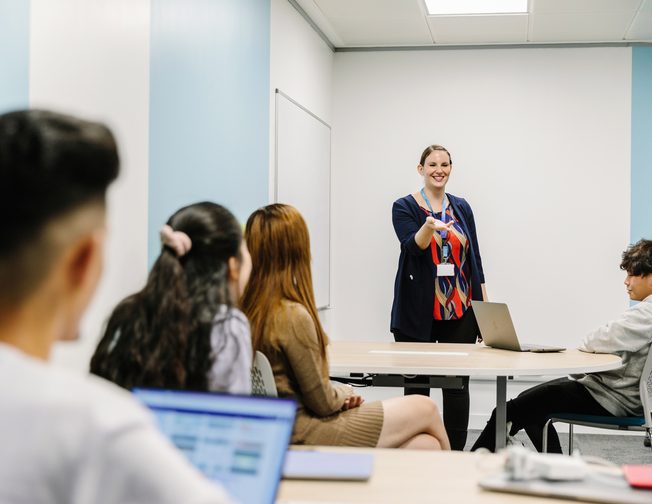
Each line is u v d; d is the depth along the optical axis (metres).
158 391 1.11
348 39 5.98
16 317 0.60
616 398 3.31
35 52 2.20
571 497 1.27
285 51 4.88
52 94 2.29
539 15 5.32
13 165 0.59
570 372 2.95
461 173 6.06
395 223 4.46
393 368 2.93
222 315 1.60
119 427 0.57
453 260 4.34
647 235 5.83
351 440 2.35
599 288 5.89
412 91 6.13
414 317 4.35
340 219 6.21
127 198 2.73
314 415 2.38
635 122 5.85
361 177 6.18
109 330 1.59
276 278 2.35
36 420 0.55
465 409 4.19
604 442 5.31
